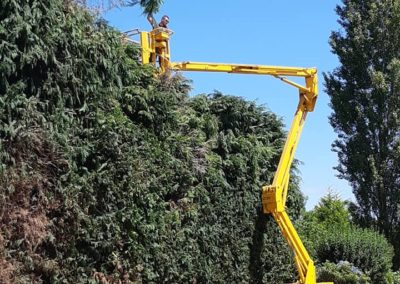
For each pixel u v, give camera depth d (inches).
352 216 1076.5
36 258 344.5
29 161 341.1
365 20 1091.3
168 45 527.2
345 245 809.5
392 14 1067.9
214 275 508.7
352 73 1095.0
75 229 367.2
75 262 370.9
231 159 550.0
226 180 543.8
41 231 340.8
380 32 1071.0
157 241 432.1
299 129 623.8
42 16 345.7
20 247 335.6
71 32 366.6
